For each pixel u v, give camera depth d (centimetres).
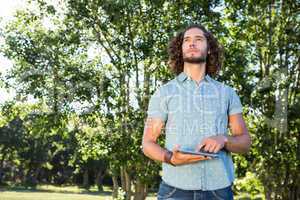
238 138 301
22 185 7356
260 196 1708
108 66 1653
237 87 1508
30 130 1680
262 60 1589
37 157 7106
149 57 1518
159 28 1537
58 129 1622
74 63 1622
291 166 1530
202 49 315
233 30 1575
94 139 1532
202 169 298
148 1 1512
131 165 1552
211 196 298
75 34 1570
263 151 1525
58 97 1579
